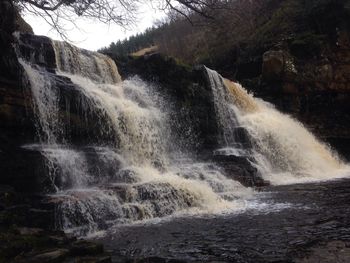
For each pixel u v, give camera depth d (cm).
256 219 871
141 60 1956
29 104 1109
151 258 625
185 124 1792
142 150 1479
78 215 859
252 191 1302
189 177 1287
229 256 632
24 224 763
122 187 1023
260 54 2927
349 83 2578
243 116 2111
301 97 2614
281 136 2105
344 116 2636
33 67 1304
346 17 2627
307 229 759
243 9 1011
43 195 936
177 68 1908
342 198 1074
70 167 1077
